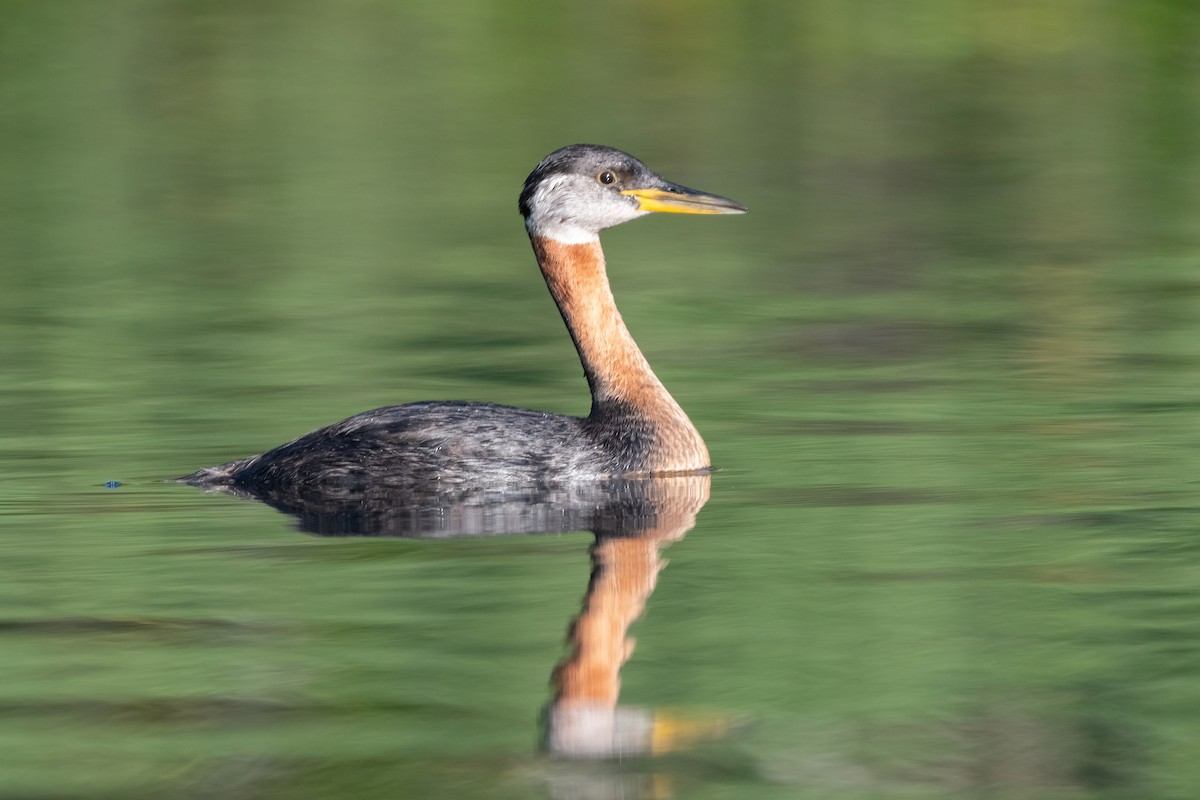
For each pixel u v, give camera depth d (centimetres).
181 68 4484
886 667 970
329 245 2742
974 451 1489
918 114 3997
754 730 887
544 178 1506
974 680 948
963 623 1041
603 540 1238
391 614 1066
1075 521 1264
